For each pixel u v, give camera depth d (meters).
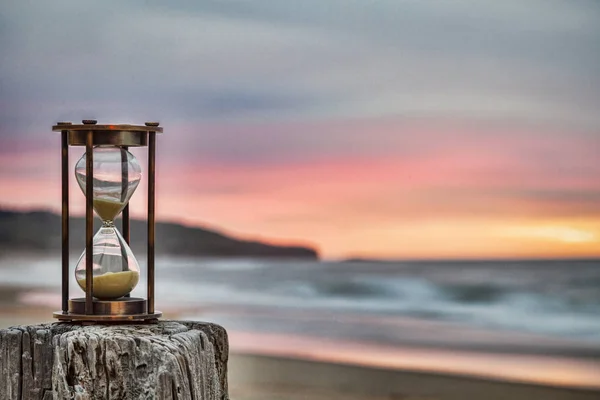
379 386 11.31
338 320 15.67
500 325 15.47
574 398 11.20
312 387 11.12
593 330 15.35
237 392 10.80
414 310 15.91
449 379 11.84
